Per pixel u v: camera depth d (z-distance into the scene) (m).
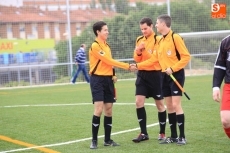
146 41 16.97
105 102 16.22
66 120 22.25
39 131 19.64
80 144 16.70
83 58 45.84
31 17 47.78
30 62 47.38
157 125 19.88
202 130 18.30
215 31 50.34
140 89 16.95
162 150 15.20
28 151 15.85
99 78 16.09
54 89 40.91
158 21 15.97
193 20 51.53
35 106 28.44
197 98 28.69
